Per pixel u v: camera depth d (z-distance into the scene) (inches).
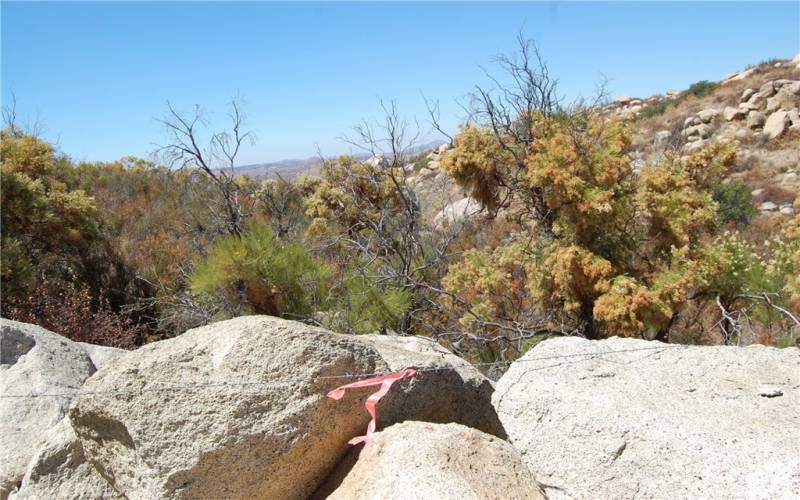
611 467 101.5
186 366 119.0
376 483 106.8
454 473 105.4
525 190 298.5
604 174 261.1
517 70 301.7
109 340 307.4
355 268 303.4
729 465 94.4
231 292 270.4
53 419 170.2
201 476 107.7
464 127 308.2
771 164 785.6
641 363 127.3
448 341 282.8
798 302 253.6
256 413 114.5
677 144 358.3
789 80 965.2
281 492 116.2
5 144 422.9
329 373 123.6
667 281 252.1
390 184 445.4
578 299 272.1
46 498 133.6
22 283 327.6
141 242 439.5
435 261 334.6
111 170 663.1
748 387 117.5
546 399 114.3
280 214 476.4
